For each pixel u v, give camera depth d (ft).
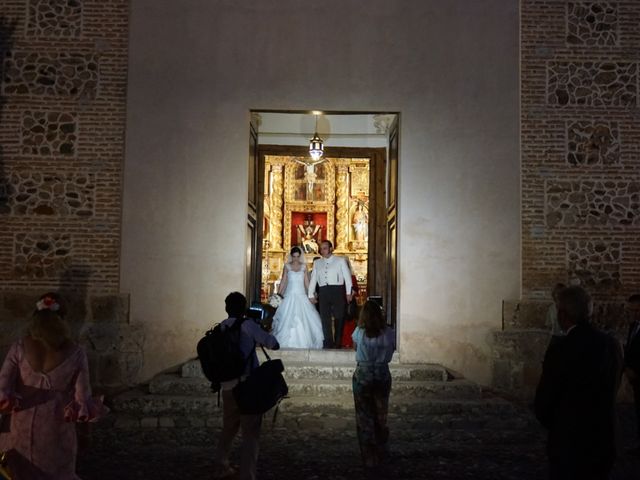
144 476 21.75
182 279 34.45
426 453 24.85
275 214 67.46
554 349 14.14
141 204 34.71
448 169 35.06
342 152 47.78
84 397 15.19
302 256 36.91
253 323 20.65
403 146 35.17
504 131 35.27
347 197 67.62
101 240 34.63
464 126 35.24
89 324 33.96
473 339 34.40
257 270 45.78
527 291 34.60
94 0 35.58
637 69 35.65
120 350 33.71
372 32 35.60
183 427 27.89
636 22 35.86
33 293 34.24
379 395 22.82
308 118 47.60
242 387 19.25
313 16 35.63
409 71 35.42
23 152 34.96
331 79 35.32
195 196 34.78
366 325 22.86
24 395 14.94
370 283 47.62
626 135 35.37
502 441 26.86
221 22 35.53
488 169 35.12
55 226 34.68
